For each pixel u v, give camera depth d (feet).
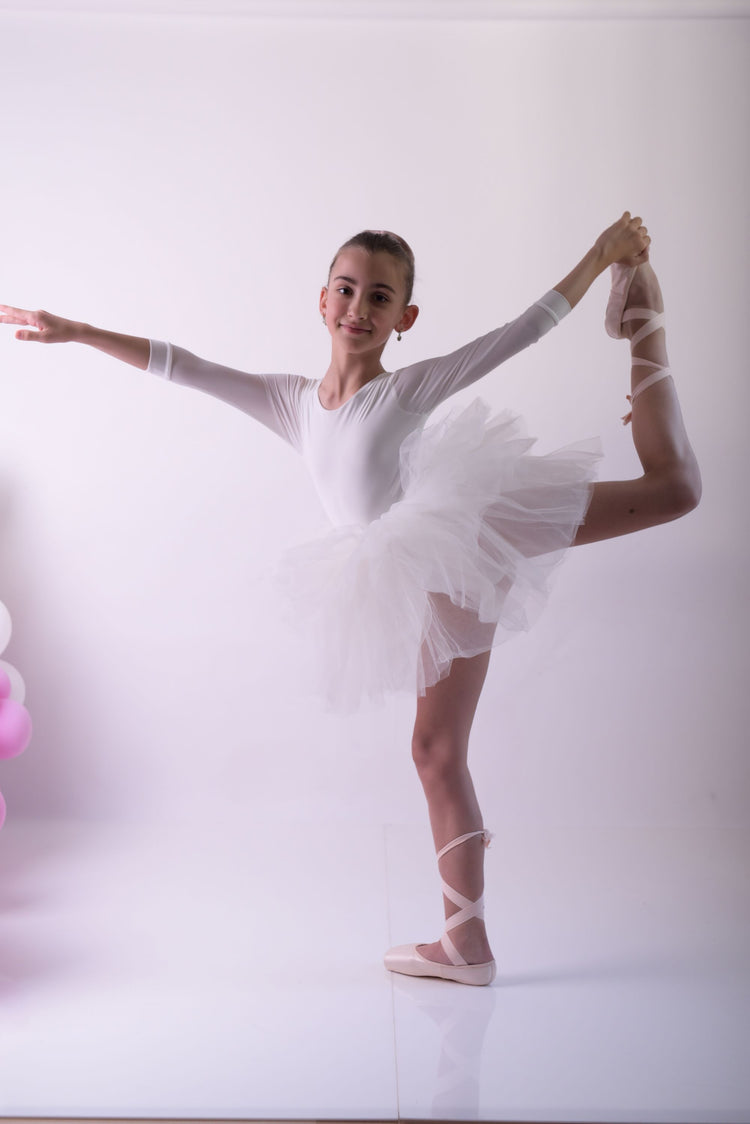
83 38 10.97
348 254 7.21
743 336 11.05
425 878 9.42
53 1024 6.45
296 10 10.91
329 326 7.36
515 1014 6.68
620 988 7.13
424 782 7.13
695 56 10.98
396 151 11.00
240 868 9.64
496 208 11.00
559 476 7.03
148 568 11.07
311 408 7.45
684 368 11.07
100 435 11.00
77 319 10.95
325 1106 5.50
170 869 9.59
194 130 10.98
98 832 10.70
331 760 11.13
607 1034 6.42
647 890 9.20
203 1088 5.67
